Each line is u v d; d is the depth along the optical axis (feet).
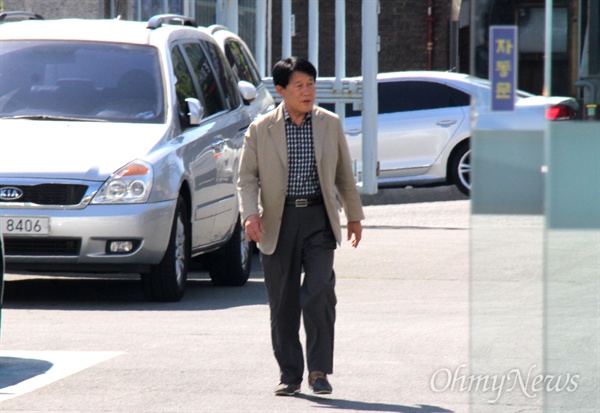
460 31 59.88
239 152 108.68
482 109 39.88
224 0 169.27
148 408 59.00
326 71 283.18
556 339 41.73
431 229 141.69
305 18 281.13
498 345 41.42
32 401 60.29
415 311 89.40
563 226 40.47
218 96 108.88
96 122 95.76
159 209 89.81
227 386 63.93
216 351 73.20
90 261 89.04
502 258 40.47
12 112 96.78
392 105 169.07
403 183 169.07
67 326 82.07
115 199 88.84
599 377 42.75
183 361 70.13
